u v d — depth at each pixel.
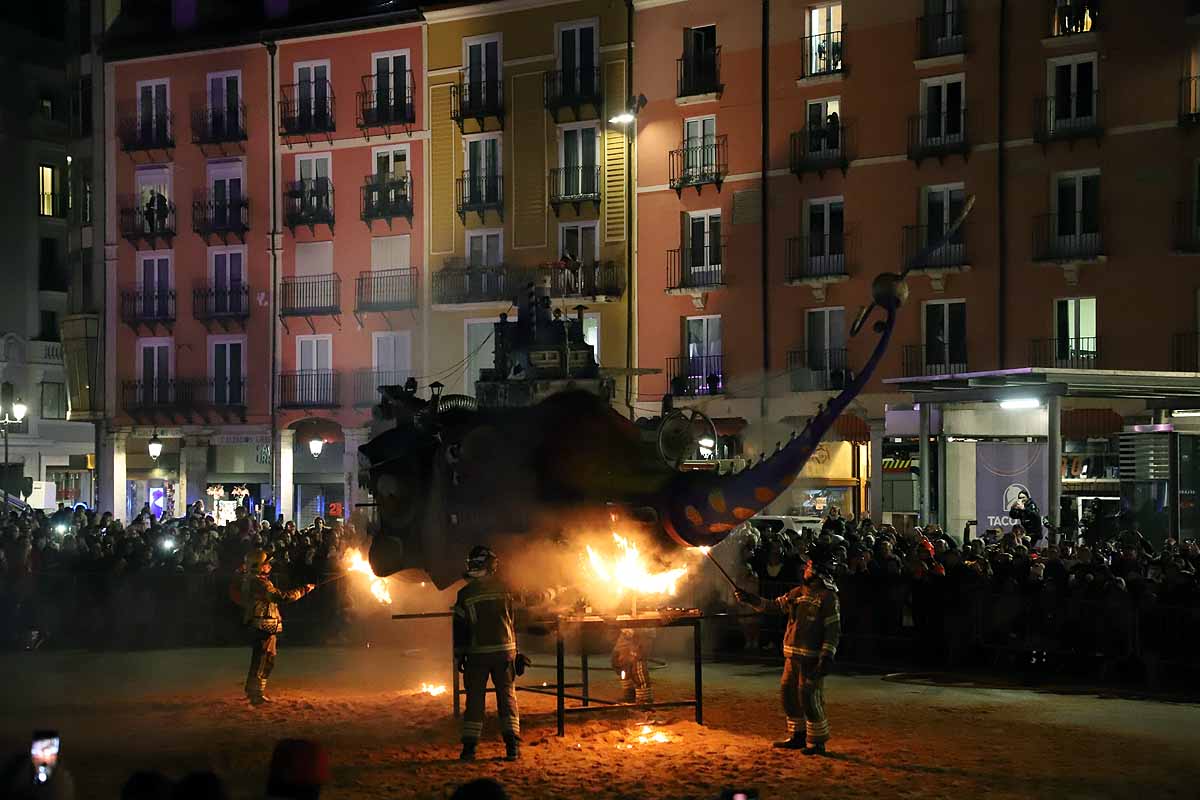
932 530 21.91
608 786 10.48
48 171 55.25
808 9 36.53
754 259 37.06
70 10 47.66
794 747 11.92
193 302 44.56
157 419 45.03
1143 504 24.86
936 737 12.58
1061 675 16.89
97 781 10.87
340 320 42.78
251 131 43.84
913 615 18.23
